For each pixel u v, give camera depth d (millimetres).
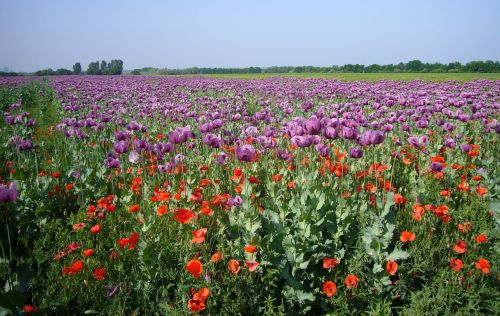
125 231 5277
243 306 3947
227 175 7465
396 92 21359
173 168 6660
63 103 18172
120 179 7406
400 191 6371
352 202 5242
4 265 4027
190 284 4102
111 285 4180
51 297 4172
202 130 7637
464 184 6023
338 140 9117
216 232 5133
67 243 5078
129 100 20141
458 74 64062
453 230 5281
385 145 8945
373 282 4406
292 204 5152
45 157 8953
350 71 87812
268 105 17391
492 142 9188
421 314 4016
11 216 5414
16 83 40531
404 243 4965
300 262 4332
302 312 4207
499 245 4859
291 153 8312
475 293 4203
